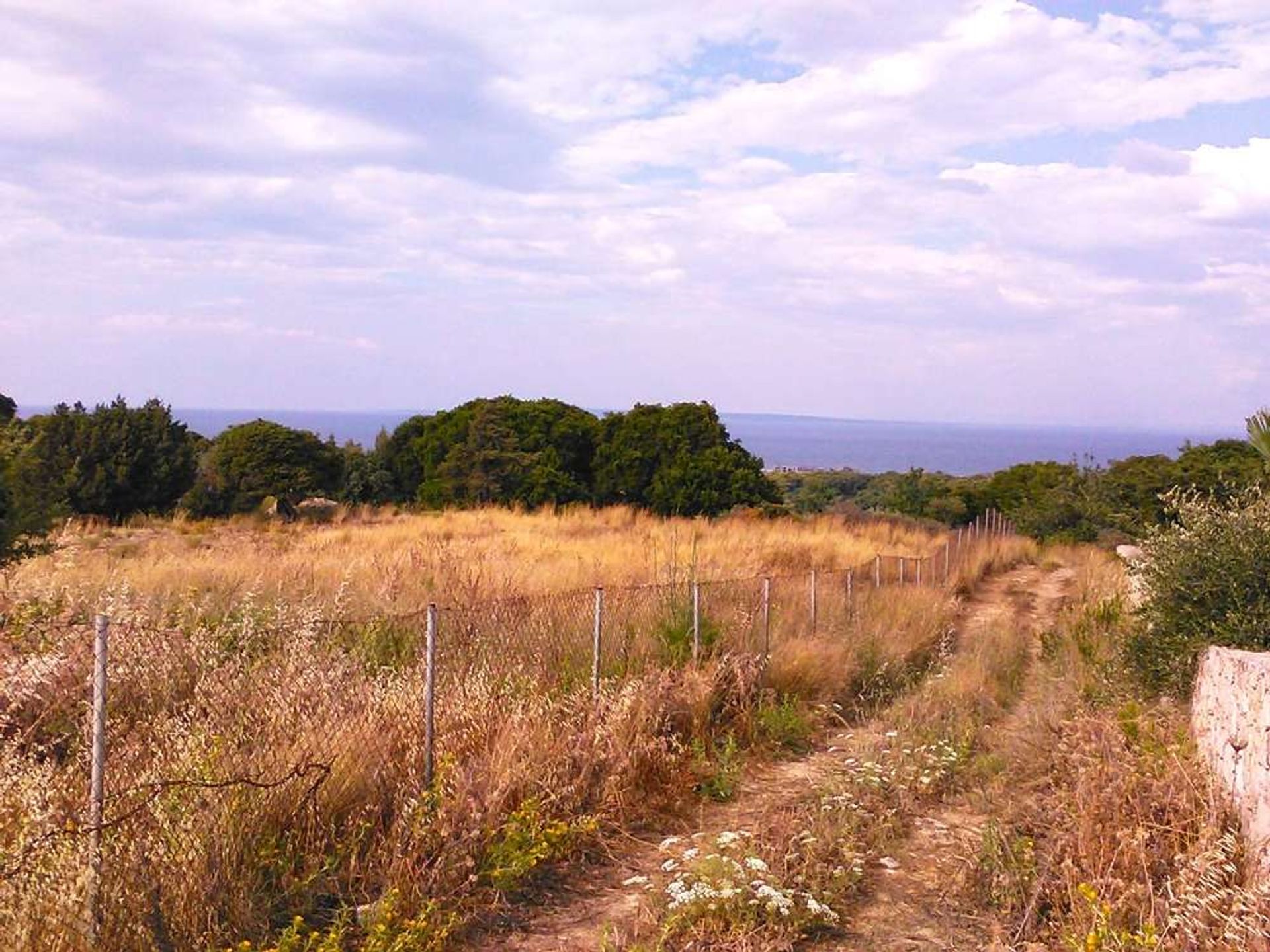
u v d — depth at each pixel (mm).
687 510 36406
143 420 30234
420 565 13312
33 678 5371
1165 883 4789
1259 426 9852
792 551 21422
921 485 47219
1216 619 8656
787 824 6109
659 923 4875
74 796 4434
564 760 6488
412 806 5410
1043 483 45531
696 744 7832
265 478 33250
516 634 8422
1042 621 17266
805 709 9547
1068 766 7250
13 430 11469
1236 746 5605
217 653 6059
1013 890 5223
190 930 4246
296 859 4977
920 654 12961
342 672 6129
